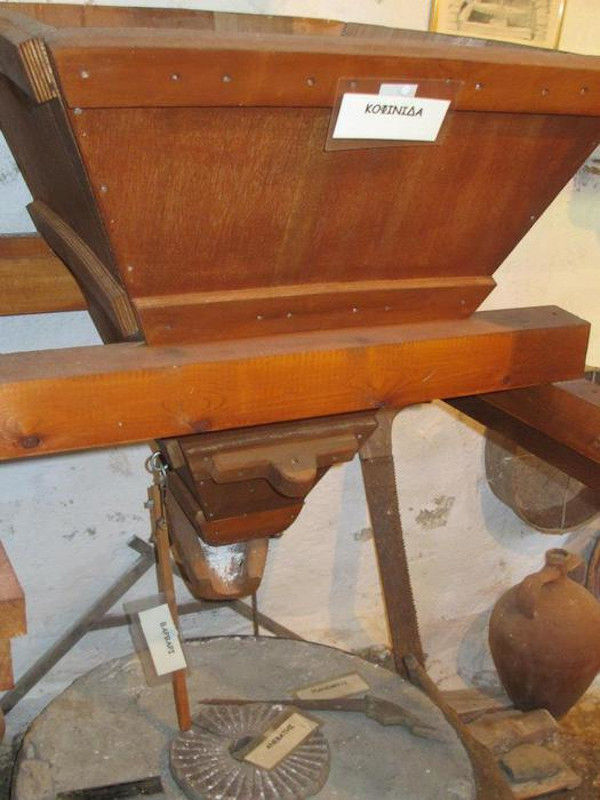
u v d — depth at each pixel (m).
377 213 0.84
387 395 0.90
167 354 0.81
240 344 0.85
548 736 1.79
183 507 1.02
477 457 1.82
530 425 1.15
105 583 1.58
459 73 0.75
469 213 0.89
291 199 0.79
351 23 1.24
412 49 0.73
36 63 0.65
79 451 1.46
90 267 0.88
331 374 0.86
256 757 1.15
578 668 1.70
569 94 0.81
